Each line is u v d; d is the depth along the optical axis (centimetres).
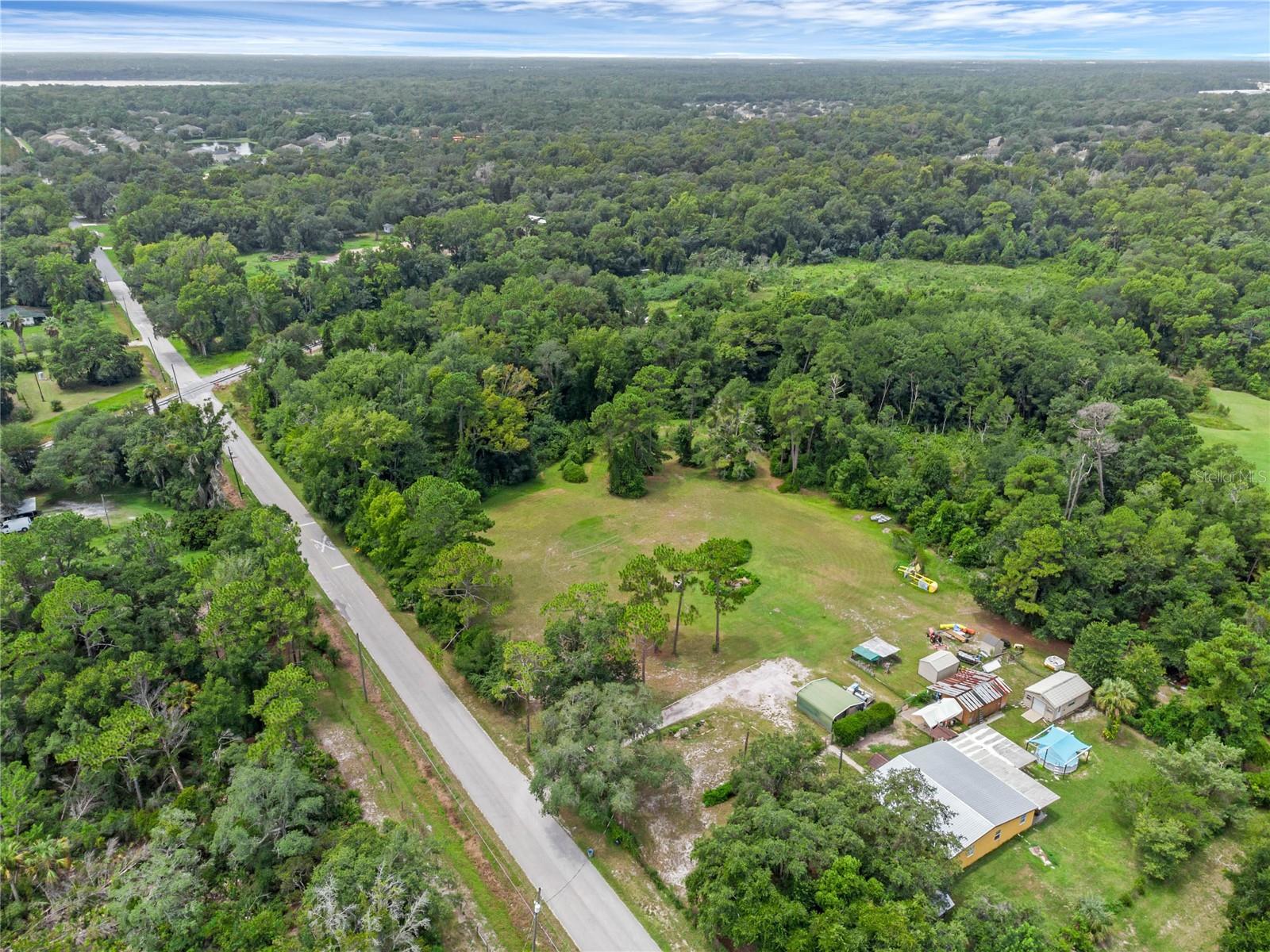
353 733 5134
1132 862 4238
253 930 3578
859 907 3428
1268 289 11788
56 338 11056
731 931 3531
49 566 5434
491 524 6719
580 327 11019
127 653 4978
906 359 9531
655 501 8388
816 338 10325
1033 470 7194
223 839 4022
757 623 6303
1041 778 4781
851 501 8212
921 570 7000
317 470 7581
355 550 7288
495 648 5509
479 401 8394
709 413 9162
